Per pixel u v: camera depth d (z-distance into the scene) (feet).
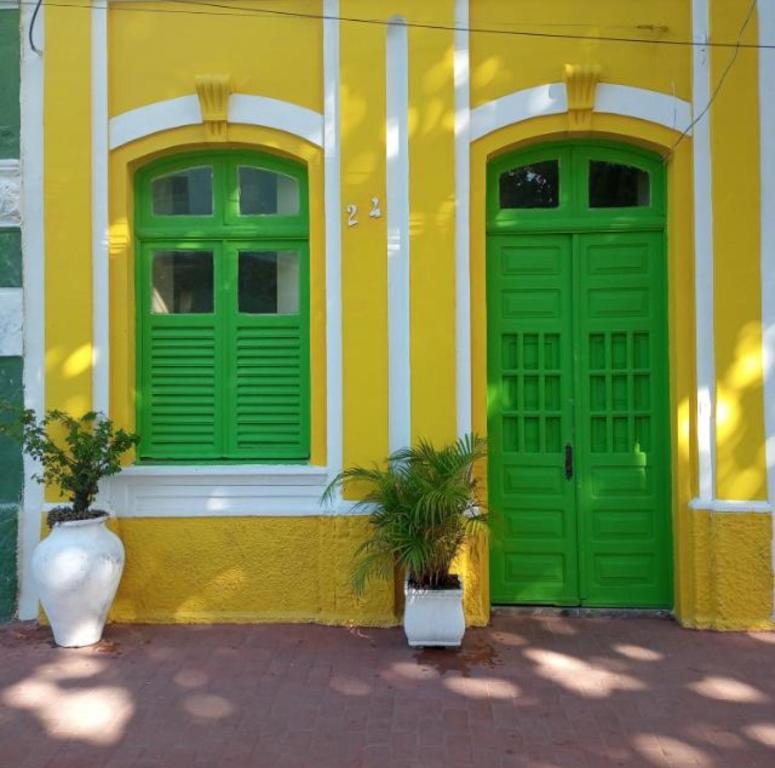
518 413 19.08
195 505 18.66
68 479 17.35
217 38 18.74
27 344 18.74
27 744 13.16
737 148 17.98
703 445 18.08
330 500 18.31
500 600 19.15
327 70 18.37
